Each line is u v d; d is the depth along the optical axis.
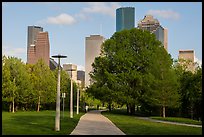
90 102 112.50
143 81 56.28
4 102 67.25
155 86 49.25
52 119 37.69
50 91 74.50
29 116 44.19
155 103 49.72
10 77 62.53
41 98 74.00
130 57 59.59
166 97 49.03
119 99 58.88
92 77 64.81
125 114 62.69
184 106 56.31
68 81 86.25
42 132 22.09
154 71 50.44
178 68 61.59
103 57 63.38
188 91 54.19
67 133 21.89
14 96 61.50
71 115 41.94
